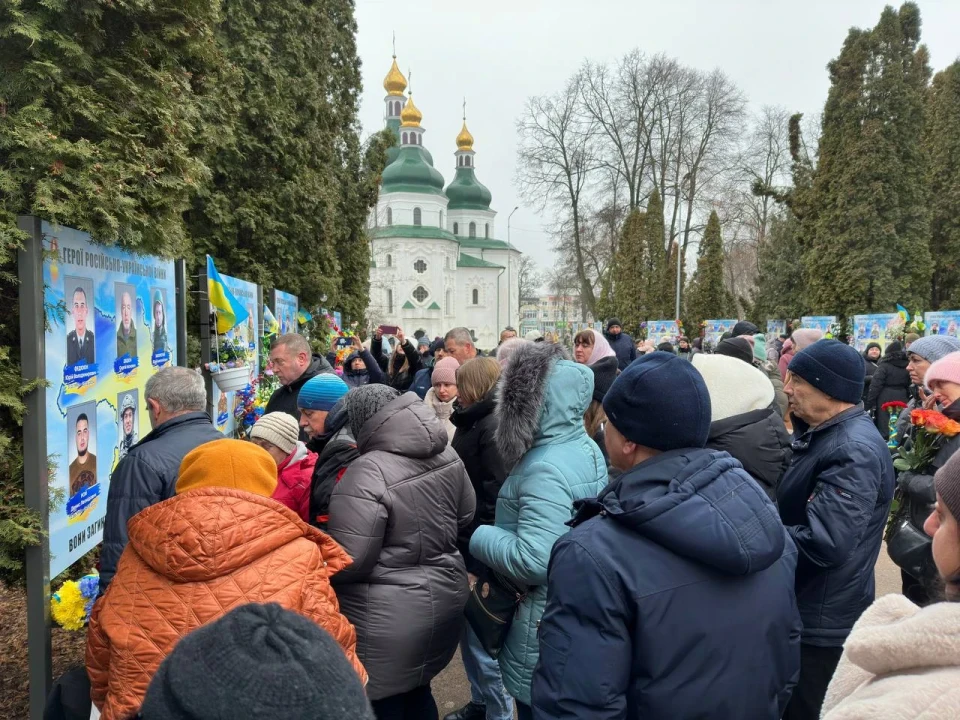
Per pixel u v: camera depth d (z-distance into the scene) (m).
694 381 1.64
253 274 7.92
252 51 8.18
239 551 1.70
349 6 13.37
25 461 2.44
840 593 2.28
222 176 7.89
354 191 14.23
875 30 20.86
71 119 2.74
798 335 5.81
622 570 1.47
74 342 2.69
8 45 2.57
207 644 0.86
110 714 1.60
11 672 3.34
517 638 2.27
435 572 2.56
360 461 2.50
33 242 2.41
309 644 0.88
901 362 7.90
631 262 30.80
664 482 1.56
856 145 20.86
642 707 1.46
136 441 3.32
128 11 2.89
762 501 1.54
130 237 2.99
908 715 0.89
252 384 5.82
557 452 2.25
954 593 1.12
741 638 1.48
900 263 20.67
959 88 22.28
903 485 2.78
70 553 2.67
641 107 29.78
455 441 3.48
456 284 72.31
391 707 2.52
